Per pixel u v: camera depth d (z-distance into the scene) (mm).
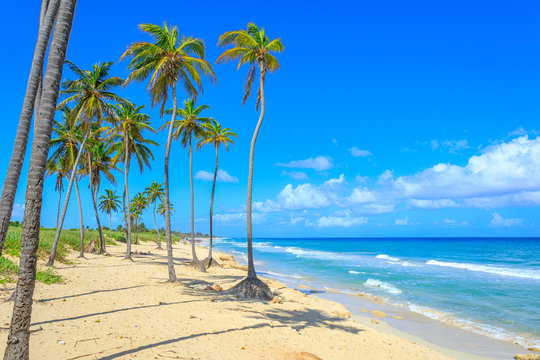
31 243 4289
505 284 22594
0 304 8883
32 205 4285
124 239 56500
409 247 84938
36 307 9078
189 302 11594
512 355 9773
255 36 15820
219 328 8359
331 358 7387
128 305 10383
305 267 34750
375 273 29266
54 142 22312
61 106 19641
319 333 9461
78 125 22531
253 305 12164
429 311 15125
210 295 13375
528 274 28125
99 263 22531
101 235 29875
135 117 24984
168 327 8023
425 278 25812
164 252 41531
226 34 15039
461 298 18000
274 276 26797
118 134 26078
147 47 14641
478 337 11453
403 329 12312
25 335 4195
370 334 10258
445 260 44000
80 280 15008
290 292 16531
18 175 6672
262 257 50562
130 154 27469
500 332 12016
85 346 6285
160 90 15664
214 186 25531
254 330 8555
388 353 8547
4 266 13133
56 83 4504
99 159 29578
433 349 10156
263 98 15578
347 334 9875
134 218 58719
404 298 18078
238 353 6648
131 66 15203
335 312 12820
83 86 19609
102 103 20328
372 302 17031
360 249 77188
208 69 15781
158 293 13016
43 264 17484
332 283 23375
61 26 4586
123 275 17828
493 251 63625
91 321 8102
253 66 16172
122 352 6082
